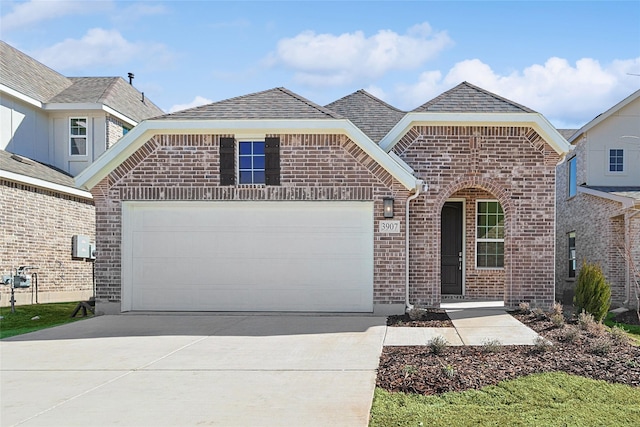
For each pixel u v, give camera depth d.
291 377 7.31
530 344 9.23
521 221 13.39
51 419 5.77
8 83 18.64
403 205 12.77
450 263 15.52
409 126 13.48
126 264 13.20
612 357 8.19
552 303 13.30
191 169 13.12
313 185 12.93
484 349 8.58
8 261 16.00
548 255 13.34
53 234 18.11
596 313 12.23
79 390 6.80
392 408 6.03
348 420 5.67
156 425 5.58
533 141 13.42
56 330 11.01
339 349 9.01
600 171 19.28
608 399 6.37
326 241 13.02
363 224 12.97
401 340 9.70
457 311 12.98
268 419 5.71
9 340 10.09
